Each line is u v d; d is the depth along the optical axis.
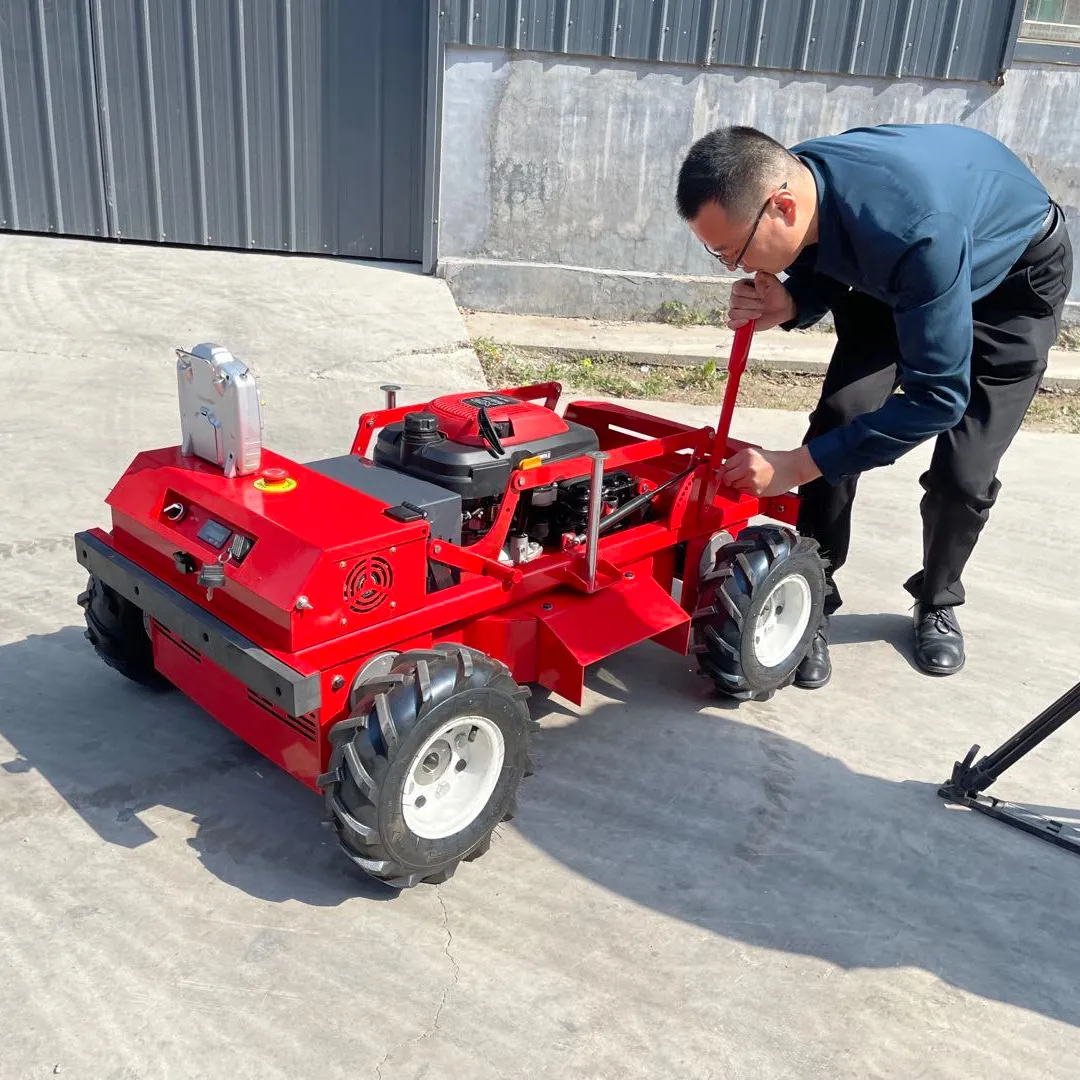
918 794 3.16
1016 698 3.75
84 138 7.93
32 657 3.49
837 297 3.48
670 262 8.37
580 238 8.23
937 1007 2.39
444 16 7.50
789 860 2.84
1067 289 3.49
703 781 3.14
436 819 2.56
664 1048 2.23
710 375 7.43
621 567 3.21
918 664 3.92
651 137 8.00
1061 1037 2.35
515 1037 2.23
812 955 2.52
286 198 8.20
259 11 7.69
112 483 4.75
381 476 2.95
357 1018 2.24
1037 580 4.72
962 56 7.90
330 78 7.90
